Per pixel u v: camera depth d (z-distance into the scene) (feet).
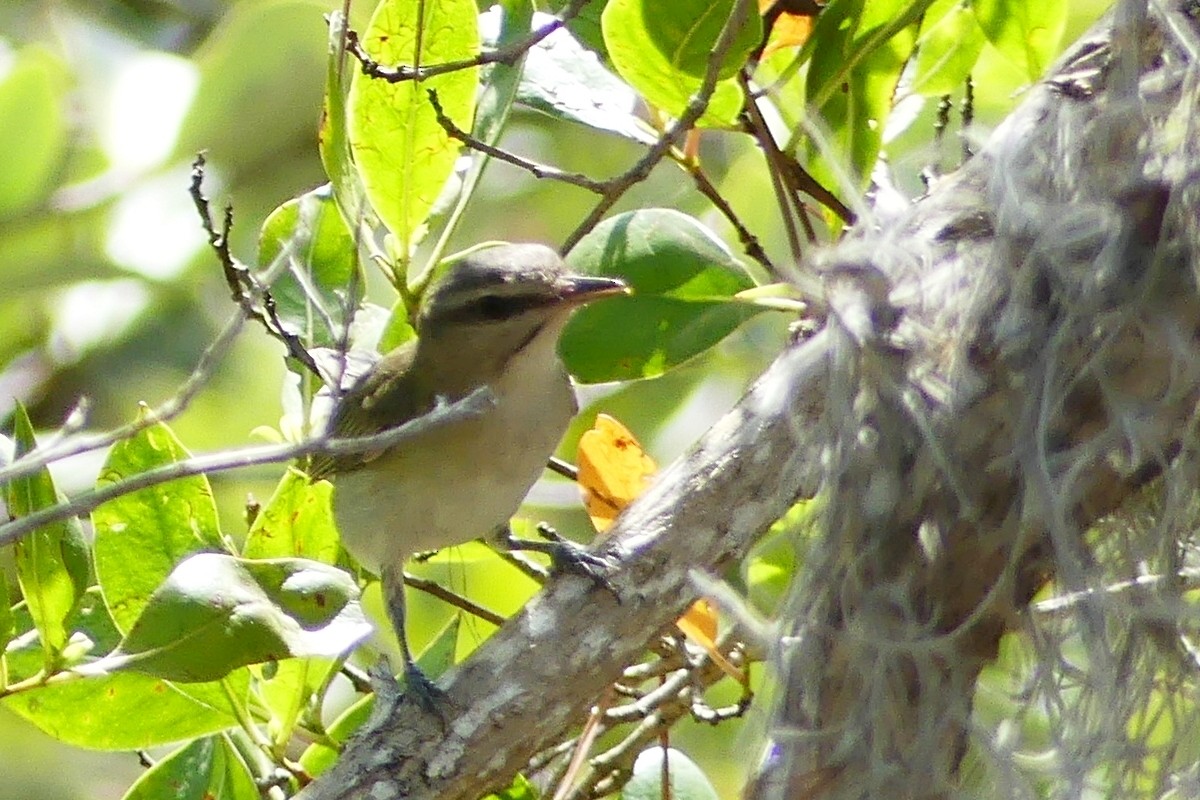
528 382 32.27
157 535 27.86
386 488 32.45
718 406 45.52
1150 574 21.88
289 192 48.16
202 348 48.49
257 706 29.50
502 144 50.65
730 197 43.16
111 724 27.78
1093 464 21.34
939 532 21.42
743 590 29.81
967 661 21.58
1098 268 21.48
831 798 21.61
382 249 34.73
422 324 32.68
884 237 23.24
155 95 47.80
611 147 50.31
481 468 32.45
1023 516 21.15
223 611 24.27
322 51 47.60
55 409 48.52
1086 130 22.40
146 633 24.32
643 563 25.63
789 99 31.22
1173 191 21.57
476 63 26.45
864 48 27.96
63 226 46.78
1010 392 21.50
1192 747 22.12
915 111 32.71
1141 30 22.62
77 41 49.93
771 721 22.17
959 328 22.04
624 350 30.50
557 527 44.09
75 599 25.94
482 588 37.91
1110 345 21.35
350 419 32.76
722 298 30.37
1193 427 21.44
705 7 27.50
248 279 28.43
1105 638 21.39
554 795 29.68
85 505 20.08
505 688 24.95
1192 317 21.33
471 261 32.40
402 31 28.81
